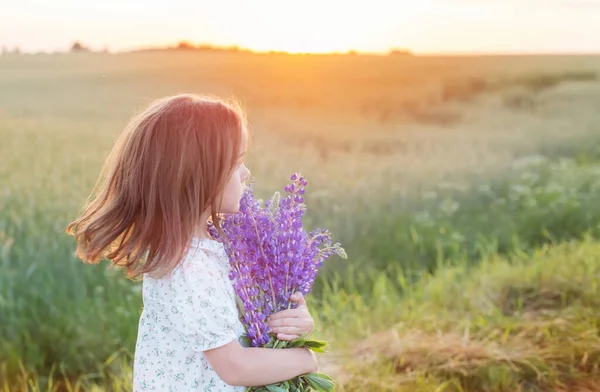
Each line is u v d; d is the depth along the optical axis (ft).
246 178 6.15
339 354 12.18
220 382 5.73
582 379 11.13
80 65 49.52
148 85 42.93
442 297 14.23
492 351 11.73
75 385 12.41
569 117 34.63
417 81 42.57
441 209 20.12
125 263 5.75
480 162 25.29
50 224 18.38
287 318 5.90
